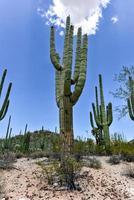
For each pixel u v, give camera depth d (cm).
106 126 1755
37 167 1166
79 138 1975
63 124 1081
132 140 2122
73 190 887
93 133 1941
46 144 2734
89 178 1005
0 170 1120
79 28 1175
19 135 2833
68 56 1101
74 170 966
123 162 1412
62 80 1121
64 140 1063
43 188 898
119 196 870
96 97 1867
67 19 1147
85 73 1095
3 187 866
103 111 1778
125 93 2388
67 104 1097
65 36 1131
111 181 1017
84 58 1105
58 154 1352
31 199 798
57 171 948
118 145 1803
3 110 1509
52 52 1148
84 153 1669
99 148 1758
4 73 1481
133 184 1024
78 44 1163
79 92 1084
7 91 1537
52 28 1168
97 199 827
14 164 1306
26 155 1673
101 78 1786
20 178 1014
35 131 3538
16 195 829
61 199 804
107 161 1427
